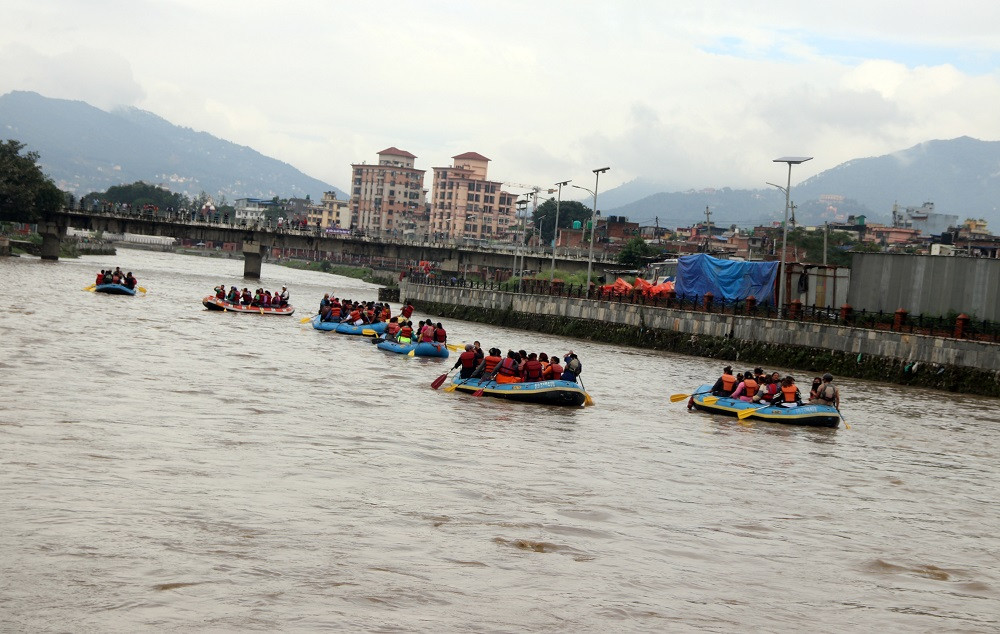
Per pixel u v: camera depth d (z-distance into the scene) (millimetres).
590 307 79125
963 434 34750
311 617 11914
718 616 13242
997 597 15133
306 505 17188
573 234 166875
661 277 98438
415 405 32031
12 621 11133
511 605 12945
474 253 135250
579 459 24375
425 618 12211
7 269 102062
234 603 12188
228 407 27828
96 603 11852
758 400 36000
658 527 17875
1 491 16266
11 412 23656
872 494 23016
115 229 135375
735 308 66938
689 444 28438
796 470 25500
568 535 16703
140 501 16438
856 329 55031
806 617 13523
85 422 23188
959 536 19266
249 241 138125
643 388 43594
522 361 36781
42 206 130500
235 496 17359
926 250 124938
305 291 126438
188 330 54094
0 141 130875
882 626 13383
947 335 53250
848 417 37562
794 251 122625
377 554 14656
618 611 13047
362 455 22344
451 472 21234
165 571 13125
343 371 40625
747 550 16828
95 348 40031
